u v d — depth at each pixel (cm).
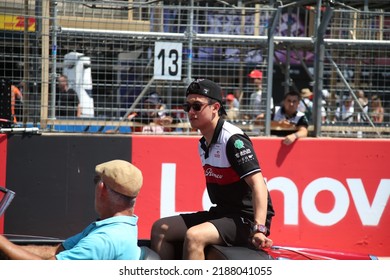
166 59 2348
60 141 2181
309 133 2438
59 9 2488
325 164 2284
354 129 2508
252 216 1312
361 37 2909
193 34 2491
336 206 2291
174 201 2252
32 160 2166
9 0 2342
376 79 2658
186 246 1239
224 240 1265
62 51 2717
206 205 2267
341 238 2289
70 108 2312
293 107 2397
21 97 2508
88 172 2202
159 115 2519
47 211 2175
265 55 2747
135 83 2566
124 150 2225
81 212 2195
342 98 2808
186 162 2252
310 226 2281
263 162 2261
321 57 2377
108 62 2656
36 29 2275
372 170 2298
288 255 1416
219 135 1312
